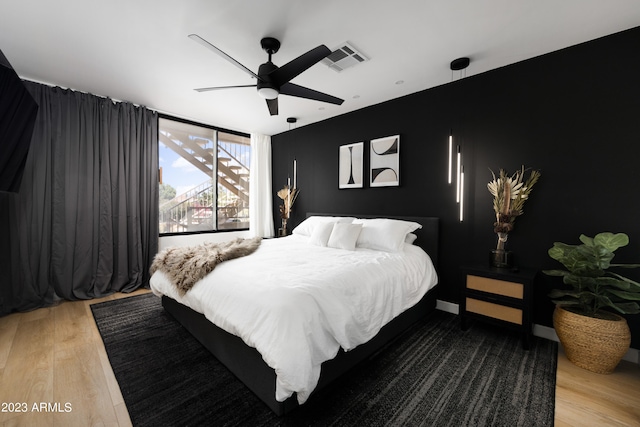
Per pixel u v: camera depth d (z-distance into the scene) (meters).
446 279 3.05
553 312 2.26
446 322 2.71
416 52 2.42
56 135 3.06
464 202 2.92
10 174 2.27
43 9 1.89
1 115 2.03
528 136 2.52
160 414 1.47
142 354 2.05
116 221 3.51
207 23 2.04
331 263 2.23
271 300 1.53
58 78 2.92
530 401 1.59
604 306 2.15
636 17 1.95
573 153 2.31
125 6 1.86
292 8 1.88
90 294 3.27
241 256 2.47
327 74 2.83
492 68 2.70
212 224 4.89
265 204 5.16
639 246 2.06
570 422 1.45
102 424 1.41
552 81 2.40
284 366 1.33
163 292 2.57
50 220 3.06
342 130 4.05
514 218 2.55
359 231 3.04
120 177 3.50
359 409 1.52
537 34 2.16
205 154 4.91
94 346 2.17
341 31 2.13
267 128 4.81
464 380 1.78
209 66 2.67
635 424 1.43
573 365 1.97
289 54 2.45
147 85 3.10
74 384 1.71
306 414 1.48
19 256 2.86
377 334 2.06
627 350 1.94
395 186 3.46
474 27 2.08
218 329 1.92
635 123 2.06
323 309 1.59
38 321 2.62
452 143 3.00
